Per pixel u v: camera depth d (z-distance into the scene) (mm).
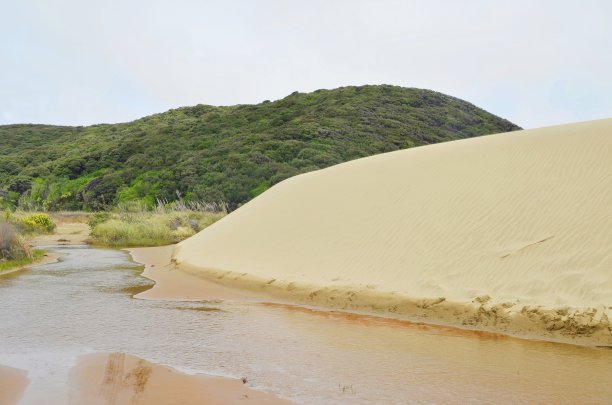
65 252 17891
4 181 48594
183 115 67000
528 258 7770
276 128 48500
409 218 10383
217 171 38688
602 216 7840
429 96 61750
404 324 7535
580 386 4961
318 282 9570
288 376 5254
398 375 5309
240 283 10859
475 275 7973
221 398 4570
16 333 6719
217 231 16172
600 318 6262
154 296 9766
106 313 8164
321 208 12961
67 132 77875
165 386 4812
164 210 31609
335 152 42000
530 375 5277
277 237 12633
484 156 11477
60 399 4359
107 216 30234
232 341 6590
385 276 8961
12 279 11289
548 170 9703
